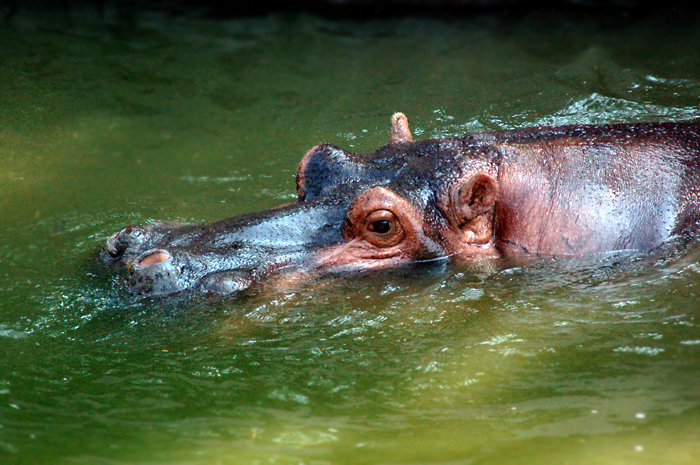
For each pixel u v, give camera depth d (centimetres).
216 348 1196
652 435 910
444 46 2783
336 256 1334
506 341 1162
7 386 1142
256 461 927
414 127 2031
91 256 1480
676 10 2975
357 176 1402
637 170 1365
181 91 2561
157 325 1241
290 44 2900
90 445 980
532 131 1488
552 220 1345
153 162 2147
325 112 2278
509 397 1040
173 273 1280
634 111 1984
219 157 2122
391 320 1238
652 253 1301
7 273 1559
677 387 1002
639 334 1134
